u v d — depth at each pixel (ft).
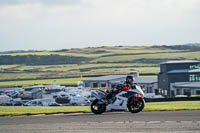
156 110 146.92
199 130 93.71
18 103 481.05
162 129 95.91
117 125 104.22
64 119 121.19
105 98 142.31
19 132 94.99
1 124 110.73
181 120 112.06
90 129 98.07
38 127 102.94
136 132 92.27
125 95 141.59
